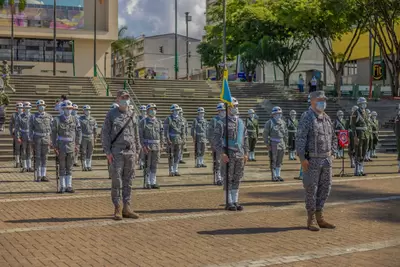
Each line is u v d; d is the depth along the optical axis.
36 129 14.80
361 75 51.16
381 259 6.90
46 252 7.16
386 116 32.59
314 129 8.59
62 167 12.73
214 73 75.31
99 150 22.33
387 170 18.53
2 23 53.16
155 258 6.91
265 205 11.07
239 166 10.46
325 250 7.36
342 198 12.04
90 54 57.44
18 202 11.25
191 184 14.61
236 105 10.62
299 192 13.01
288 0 36.91
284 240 7.96
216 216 9.82
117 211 9.45
